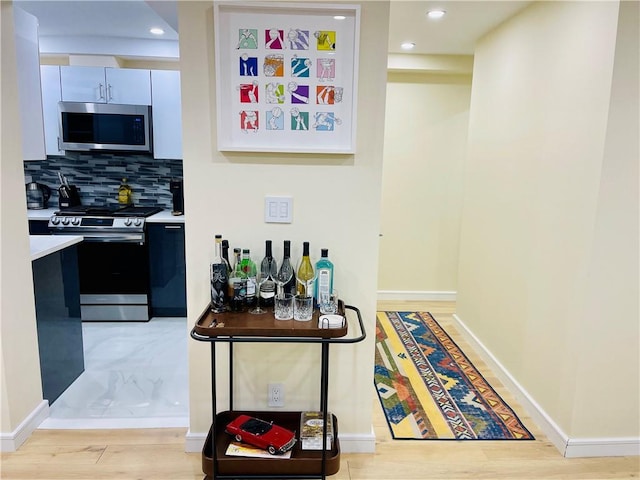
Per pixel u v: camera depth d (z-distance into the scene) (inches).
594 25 77.2
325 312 70.2
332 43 69.1
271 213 74.7
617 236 76.7
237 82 69.8
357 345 79.4
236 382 80.5
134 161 167.2
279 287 73.3
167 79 151.6
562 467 80.4
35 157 94.3
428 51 151.4
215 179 73.5
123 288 149.8
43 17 134.6
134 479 74.8
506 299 111.2
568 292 84.1
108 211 153.0
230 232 75.4
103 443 83.9
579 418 82.3
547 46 93.3
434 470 78.9
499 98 117.0
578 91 82.0
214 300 70.2
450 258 180.4
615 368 80.9
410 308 171.6
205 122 71.7
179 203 155.2
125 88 151.9
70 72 150.5
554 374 88.6
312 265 76.7
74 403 98.7
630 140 74.1
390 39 135.8
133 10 128.1
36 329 88.7
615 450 83.5
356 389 81.1
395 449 84.5
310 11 68.0
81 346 113.0
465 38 132.1
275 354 79.4
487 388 109.4
